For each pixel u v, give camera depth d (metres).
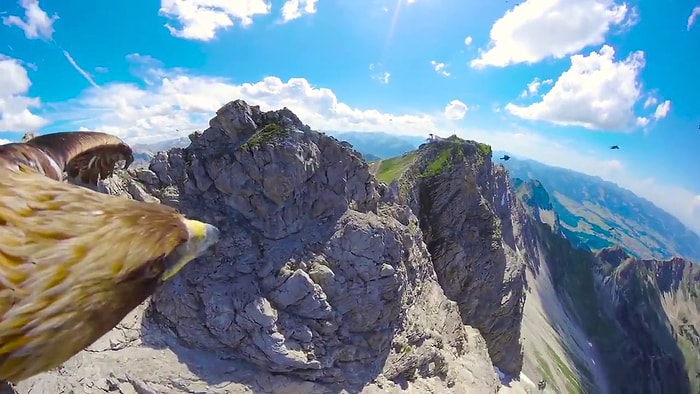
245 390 53.69
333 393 60.12
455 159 144.50
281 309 60.41
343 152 71.31
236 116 66.50
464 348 95.94
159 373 50.50
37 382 41.09
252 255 61.91
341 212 69.62
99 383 46.28
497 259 136.50
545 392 185.25
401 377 71.31
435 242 134.25
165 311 55.16
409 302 78.88
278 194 63.97
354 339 65.75
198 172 64.31
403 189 131.75
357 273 67.00
